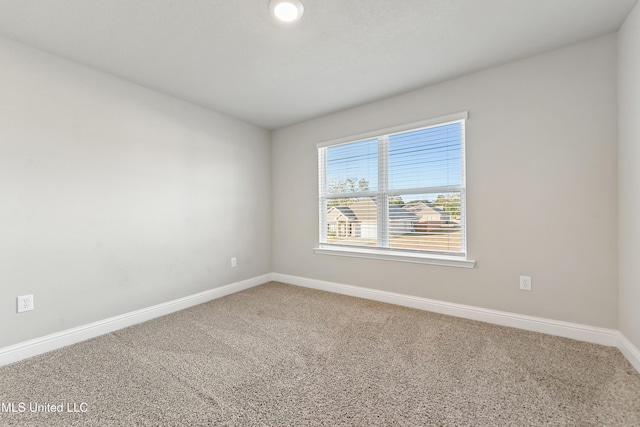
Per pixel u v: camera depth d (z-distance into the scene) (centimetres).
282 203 387
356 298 313
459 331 224
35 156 197
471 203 246
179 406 141
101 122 231
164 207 274
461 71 240
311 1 158
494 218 236
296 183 371
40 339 197
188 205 295
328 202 348
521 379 160
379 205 306
